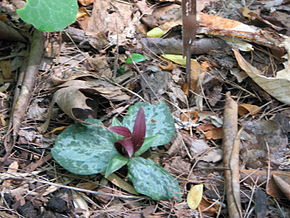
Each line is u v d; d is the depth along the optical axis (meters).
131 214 0.56
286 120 0.66
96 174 0.60
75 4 0.66
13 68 0.71
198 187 0.59
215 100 0.69
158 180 0.57
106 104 0.67
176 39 0.75
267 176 0.60
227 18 0.80
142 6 0.81
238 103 0.69
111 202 0.58
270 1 0.84
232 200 0.56
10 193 0.57
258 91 0.70
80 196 0.58
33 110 0.66
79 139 0.60
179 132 0.65
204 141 0.64
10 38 0.73
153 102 0.68
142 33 0.77
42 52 0.72
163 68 0.72
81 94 0.63
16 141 0.62
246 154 0.63
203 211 0.57
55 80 0.68
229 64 0.72
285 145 0.64
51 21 0.64
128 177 0.58
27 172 0.60
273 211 0.57
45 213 0.56
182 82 0.70
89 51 0.74
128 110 0.64
